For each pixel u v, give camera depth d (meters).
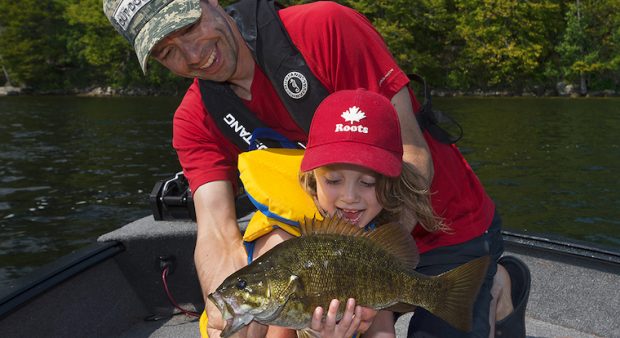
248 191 2.06
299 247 1.75
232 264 2.27
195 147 2.46
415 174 2.09
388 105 2.01
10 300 2.68
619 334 3.30
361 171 1.97
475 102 43.09
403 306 1.94
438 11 50.78
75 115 35.84
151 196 3.68
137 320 3.67
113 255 3.42
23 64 57.31
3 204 14.40
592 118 31.53
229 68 2.23
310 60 2.19
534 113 34.34
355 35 2.19
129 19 2.18
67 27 59.47
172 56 2.24
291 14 2.25
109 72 56.09
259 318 1.69
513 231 3.61
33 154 21.55
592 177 16.97
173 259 3.62
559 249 3.41
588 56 48.66
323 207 2.03
